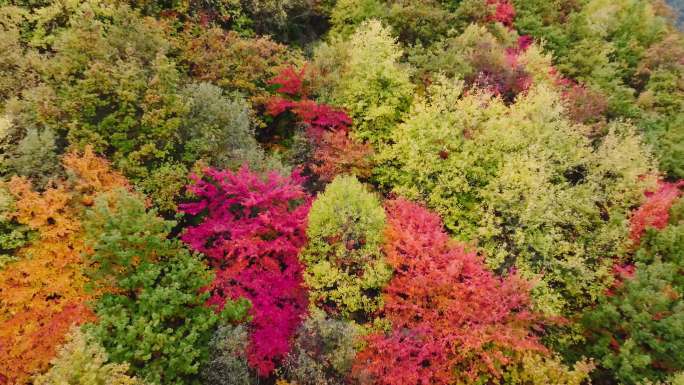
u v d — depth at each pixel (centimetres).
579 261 1633
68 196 1253
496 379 1274
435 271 1279
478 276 1355
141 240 1109
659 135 2617
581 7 3653
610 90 2875
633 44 3291
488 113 1962
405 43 2709
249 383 1163
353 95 2077
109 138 1538
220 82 2017
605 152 1970
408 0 2781
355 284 1362
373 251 1378
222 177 1490
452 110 1986
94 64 1511
